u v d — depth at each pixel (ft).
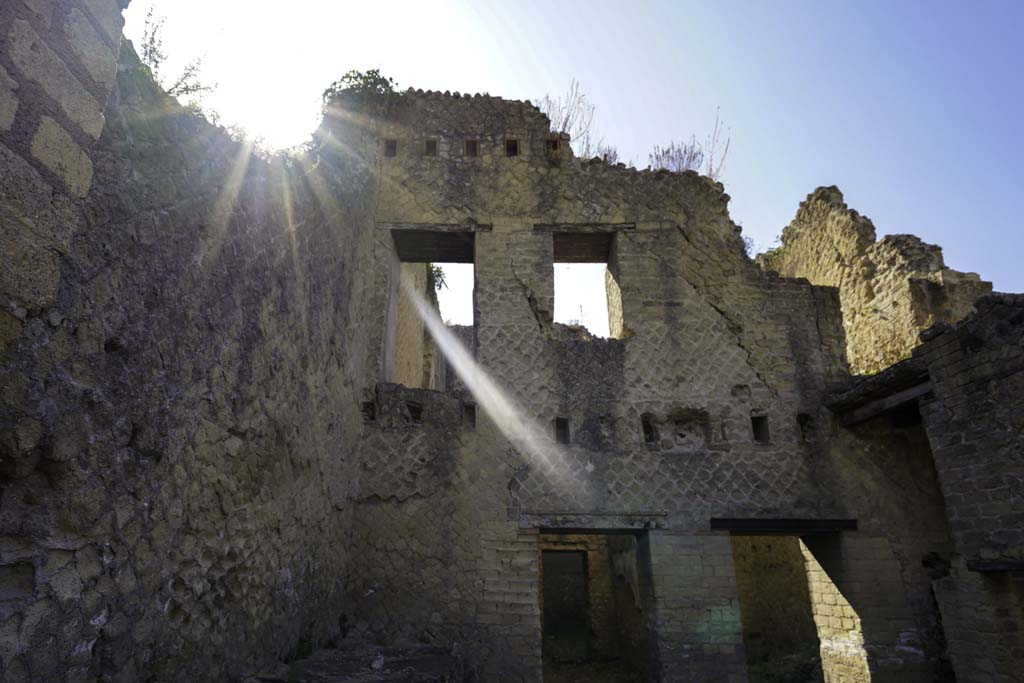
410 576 27.84
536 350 31.83
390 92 35.22
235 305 16.74
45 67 8.96
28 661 9.48
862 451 31.30
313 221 23.32
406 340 42.27
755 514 29.91
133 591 12.13
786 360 32.68
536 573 28.25
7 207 8.29
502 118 35.86
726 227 35.01
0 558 9.11
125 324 12.00
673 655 27.50
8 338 8.49
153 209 13.16
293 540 20.67
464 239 34.68
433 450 29.78
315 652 22.41
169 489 13.47
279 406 19.58
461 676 24.58
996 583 23.73
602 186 34.96
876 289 42.68
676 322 32.94
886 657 28.14
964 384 24.88
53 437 9.91
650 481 30.17
